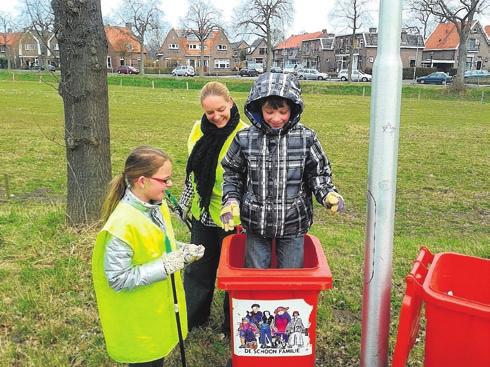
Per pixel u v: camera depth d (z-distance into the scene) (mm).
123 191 2725
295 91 2662
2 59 71562
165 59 85562
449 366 2469
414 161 13422
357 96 38750
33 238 5348
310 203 2926
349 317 4055
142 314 2705
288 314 2605
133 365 2869
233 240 3154
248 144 2789
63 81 5332
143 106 26812
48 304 4031
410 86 44500
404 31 73562
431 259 2967
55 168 11516
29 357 3379
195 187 3584
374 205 2602
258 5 59969
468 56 70500
